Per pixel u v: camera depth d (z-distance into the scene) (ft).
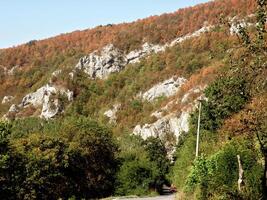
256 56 29.99
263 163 64.59
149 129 497.46
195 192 76.48
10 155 132.77
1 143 124.98
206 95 125.29
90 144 214.48
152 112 558.97
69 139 215.72
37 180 148.77
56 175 164.35
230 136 71.10
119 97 648.38
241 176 60.44
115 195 219.20
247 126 42.29
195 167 78.33
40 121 441.27
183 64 619.26
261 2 29.53
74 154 196.34
